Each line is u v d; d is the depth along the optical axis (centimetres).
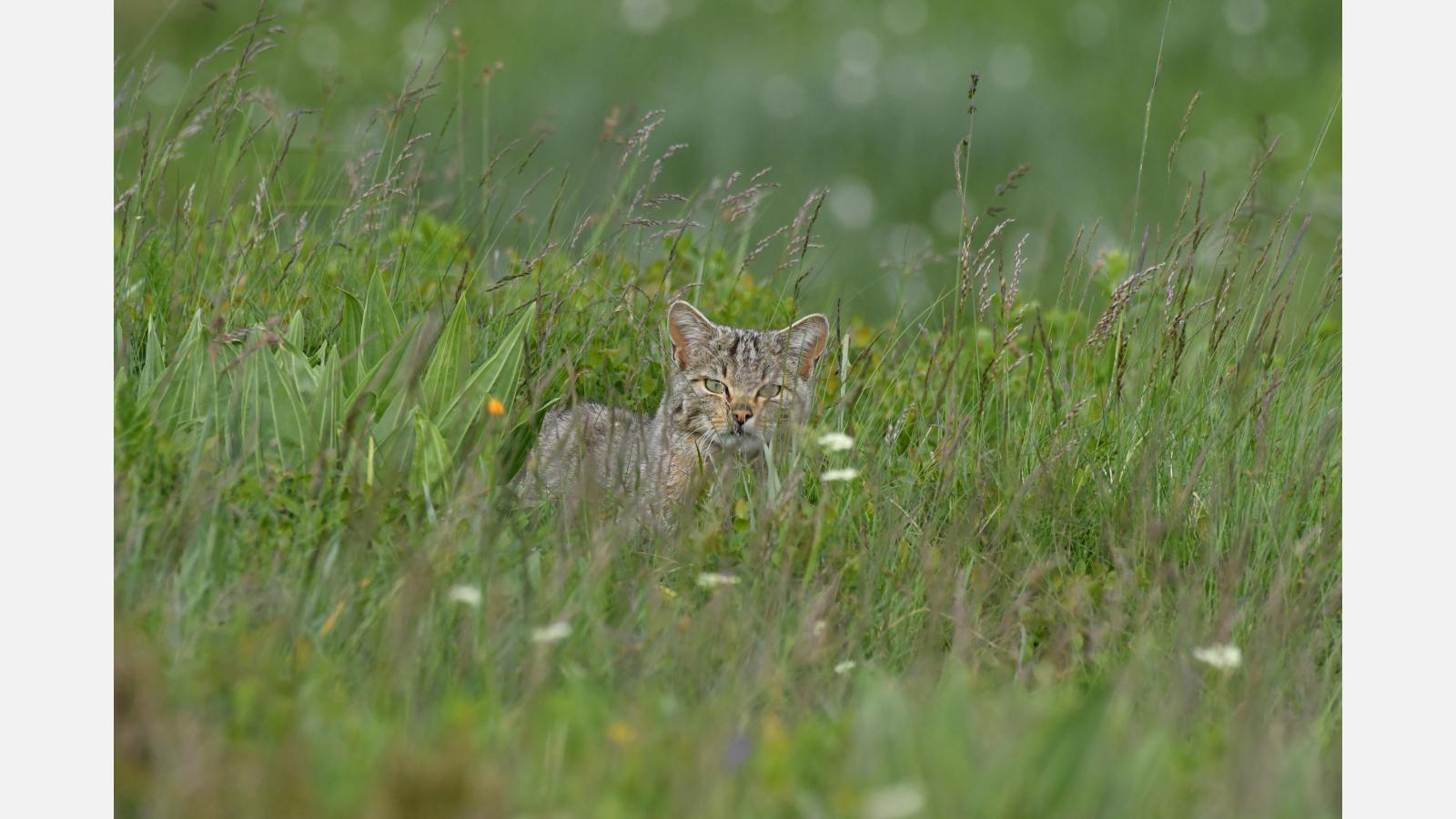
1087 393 1091
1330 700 817
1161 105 2542
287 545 814
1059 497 981
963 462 1008
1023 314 1087
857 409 1104
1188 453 1011
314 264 1152
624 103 2333
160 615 745
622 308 1134
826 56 2562
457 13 2811
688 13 2891
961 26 2900
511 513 909
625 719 702
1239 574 897
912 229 2052
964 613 832
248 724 675
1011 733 655
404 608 749
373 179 1201
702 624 787
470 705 691
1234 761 653
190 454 876
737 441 1124
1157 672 804
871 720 659
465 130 2102
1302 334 1091
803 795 618
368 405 941
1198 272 1262
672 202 1950
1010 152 2277
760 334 1153
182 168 1380
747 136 2248
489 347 1088
